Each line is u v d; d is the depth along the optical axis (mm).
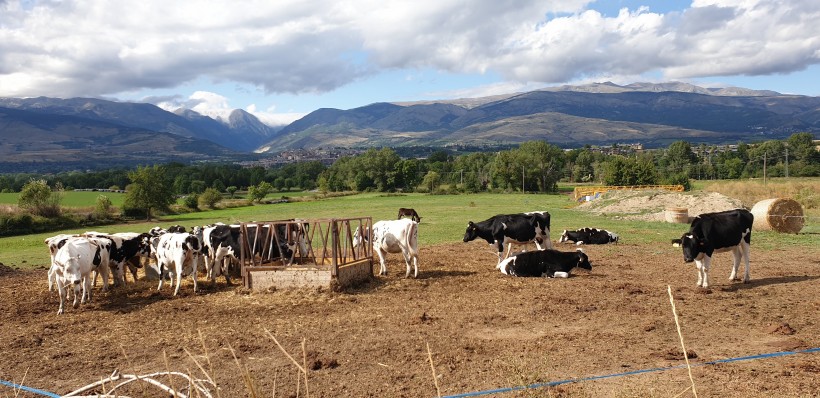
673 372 8070
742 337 9812
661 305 12469
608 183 89688
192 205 72625
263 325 11930
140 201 60844
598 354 9102
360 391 7934
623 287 14664
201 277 18109
